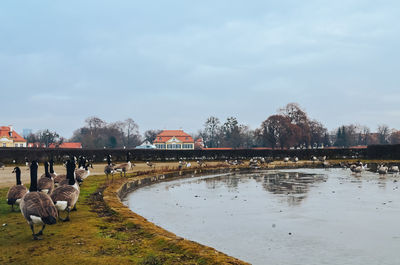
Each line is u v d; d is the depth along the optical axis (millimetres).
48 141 170500
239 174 53312
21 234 12094
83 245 10898
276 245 14484
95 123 185125
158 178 40500
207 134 195250
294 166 69062
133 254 10148
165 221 18797
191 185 36844
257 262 12344
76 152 63594
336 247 14234
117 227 13422
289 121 128000
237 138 174875
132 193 29672
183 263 9398
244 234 16125
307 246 14336
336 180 43031
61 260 9469
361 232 16688
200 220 19078
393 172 54844
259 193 30297
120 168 33844
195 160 77688
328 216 20250
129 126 197375
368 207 23391
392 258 12906
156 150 73812
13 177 34125
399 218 19844
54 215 10570
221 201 25734
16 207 17109
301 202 25406
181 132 197875
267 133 129125
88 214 15867
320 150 88750
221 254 10258
